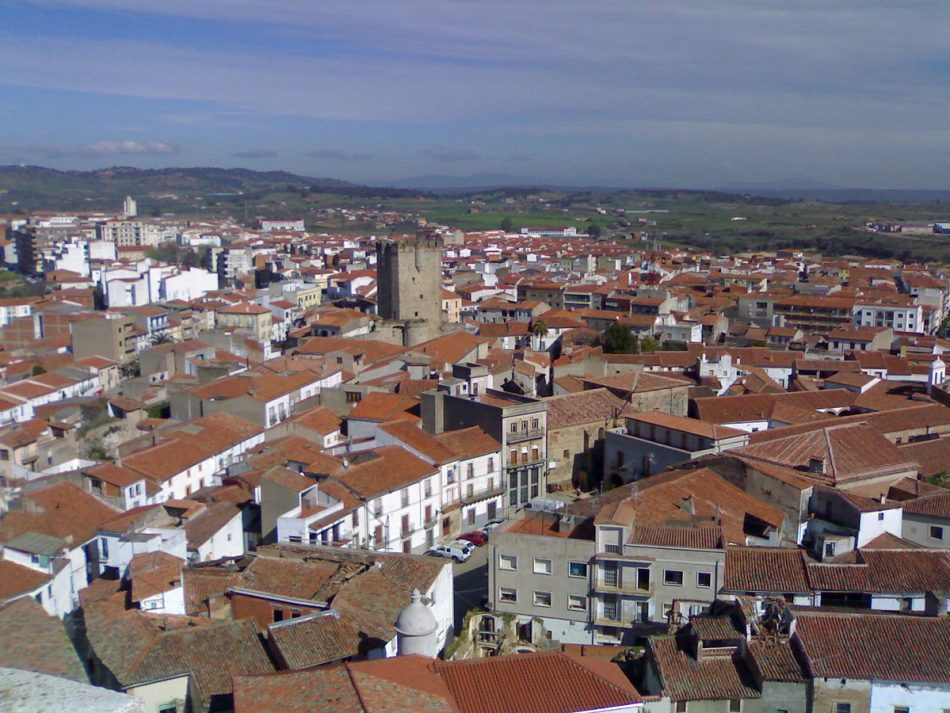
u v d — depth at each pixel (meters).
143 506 97.19
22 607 41.31
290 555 74.75
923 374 167.12
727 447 100.88
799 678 54.59
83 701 17.86
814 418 118.50
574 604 75.25
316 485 91.44
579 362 168.62
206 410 138.62
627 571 73.00
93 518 93.88
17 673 19.11
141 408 151.50
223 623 59.88
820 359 172.12
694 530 73.38
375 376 159.62
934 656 54.97
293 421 125.00
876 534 77.06
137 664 54.81
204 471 117.88
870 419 114.31
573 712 50.62
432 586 69.31
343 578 67.56
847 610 62.84
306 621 59.25
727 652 58.09
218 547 87.50
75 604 84.75
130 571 71.94
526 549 76.44
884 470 88.38
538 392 151.88
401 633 57.16
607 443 114.75
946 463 101.81
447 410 121.94
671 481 84.19
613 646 71.38
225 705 52.00
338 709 44.56
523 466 116.44
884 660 54.94
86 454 136.00
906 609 65.56
